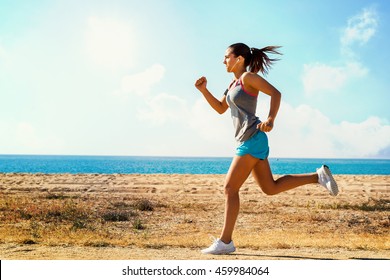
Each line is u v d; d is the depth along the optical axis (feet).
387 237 44.42
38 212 60.29
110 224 54.44
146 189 101.76
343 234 47.85
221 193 97.45
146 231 49.44
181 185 111.65
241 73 25.59
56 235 39.73
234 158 24.34
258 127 23.06
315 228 53.83
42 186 105.09
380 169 489.26
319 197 91.20
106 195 89.76
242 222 57.98
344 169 481.87
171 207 72.54
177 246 32.35
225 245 24.85
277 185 24.68
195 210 70.18
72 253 27.45
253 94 24.20
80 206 70.03
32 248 29.89
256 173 24.72
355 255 27.35
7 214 59.31
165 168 418.72
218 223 58.03
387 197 94.89
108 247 31.27
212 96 26.91
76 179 122.62
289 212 69.05
